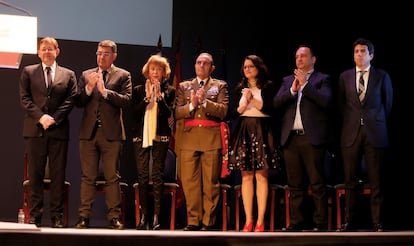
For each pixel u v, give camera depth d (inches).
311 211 244.1
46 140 203.2
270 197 227.5
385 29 249.6
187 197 207.9
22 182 246.5
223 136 215.2
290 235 131.7
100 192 229.5
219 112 204.8
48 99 204.5
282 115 220.1
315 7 258.2
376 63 250.2
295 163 203.5
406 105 244.7
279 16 260.1
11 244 123.9
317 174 201.2
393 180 243.4
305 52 206.7
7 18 149.2
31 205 203.5
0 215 244.7
